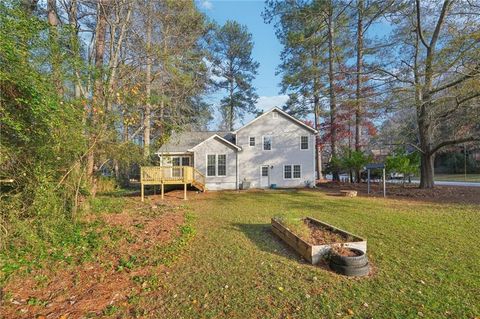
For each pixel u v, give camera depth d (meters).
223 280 4.30
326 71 21.44
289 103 26.78
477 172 32.25
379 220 8.41
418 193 14.98
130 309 3.53
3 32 3.79
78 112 5.93
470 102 13.73
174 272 4.64
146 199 14.30
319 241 5.45
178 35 12.76
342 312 3.38
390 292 3.84
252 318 3.29
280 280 4.26
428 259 5.05
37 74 4.25
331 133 23.70
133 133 10.36
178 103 12.84
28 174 5.22
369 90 17.94
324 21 21.58
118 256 5.25
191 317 3.33
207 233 7.05
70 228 6.18
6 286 4.02
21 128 4.37
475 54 11.38
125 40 10.92
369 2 17.33
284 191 17.86
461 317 3.24
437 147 16.05
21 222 5.13
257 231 7.24
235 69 33.31
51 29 5.16
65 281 4.31
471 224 7.80
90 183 8.20
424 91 14.91
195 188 19.06
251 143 20.56
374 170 20.45
